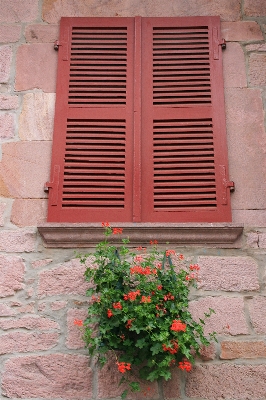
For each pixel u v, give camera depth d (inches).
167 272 105.7
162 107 129.6
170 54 135.4
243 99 130.2
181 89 131.0
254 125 127.6
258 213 119.5
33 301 111.6
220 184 121.8
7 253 115.7
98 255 104.7
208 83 131.5
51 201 120.6
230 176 123.1
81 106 129.6
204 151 125.1
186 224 114.7
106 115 128.9
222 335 108.7
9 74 133.5
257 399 103.8
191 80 132.5
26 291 112.4
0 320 110.0
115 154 125.4
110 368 105.9
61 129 127.4
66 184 122.5
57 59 135.4
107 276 100.6
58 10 140.6
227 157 124.3
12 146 126.5
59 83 131.7
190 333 99.8
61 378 105.6
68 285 112.8
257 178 122.7
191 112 128.9
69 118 128.3
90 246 116.5
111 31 137.6
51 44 136.9
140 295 98.4
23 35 137.9
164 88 131.6
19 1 141.6
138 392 104.4
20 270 114.3
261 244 116.3
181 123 127.9
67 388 105.0
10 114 129.6
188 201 120.6
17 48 136.4
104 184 122.6
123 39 137.2
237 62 134.3
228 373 105.7
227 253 115.6
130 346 100.3
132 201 120.7
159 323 96.8
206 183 122.3
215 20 138.1
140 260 112.9
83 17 138.9
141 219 118.7
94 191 121.9
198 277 113.0
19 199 121.5
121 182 122.8
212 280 112.9
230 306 110.8
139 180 121.9
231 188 121.3
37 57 135.3
